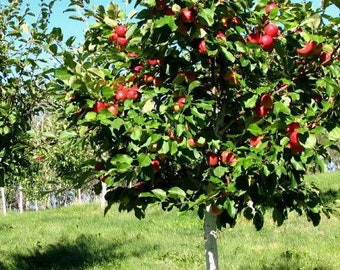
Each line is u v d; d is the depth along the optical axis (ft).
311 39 11.68
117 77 13.79
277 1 13.19
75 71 11.78
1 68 24.23
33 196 105.09
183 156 12.32
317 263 29.22
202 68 14.24
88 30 14.47
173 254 35.58
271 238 38.65
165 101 12.57
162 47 12.33
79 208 82.84
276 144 11.66
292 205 14.55
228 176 12.78
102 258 36.24
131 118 11.83
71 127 14.40
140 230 49.21
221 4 11.85
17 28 19.72
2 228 58.95
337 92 11.83
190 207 11.87
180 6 11.70
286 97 12.10
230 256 32.96
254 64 12.51
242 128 13.96
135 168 12.19
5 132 22.49
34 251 39.86
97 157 14.90
